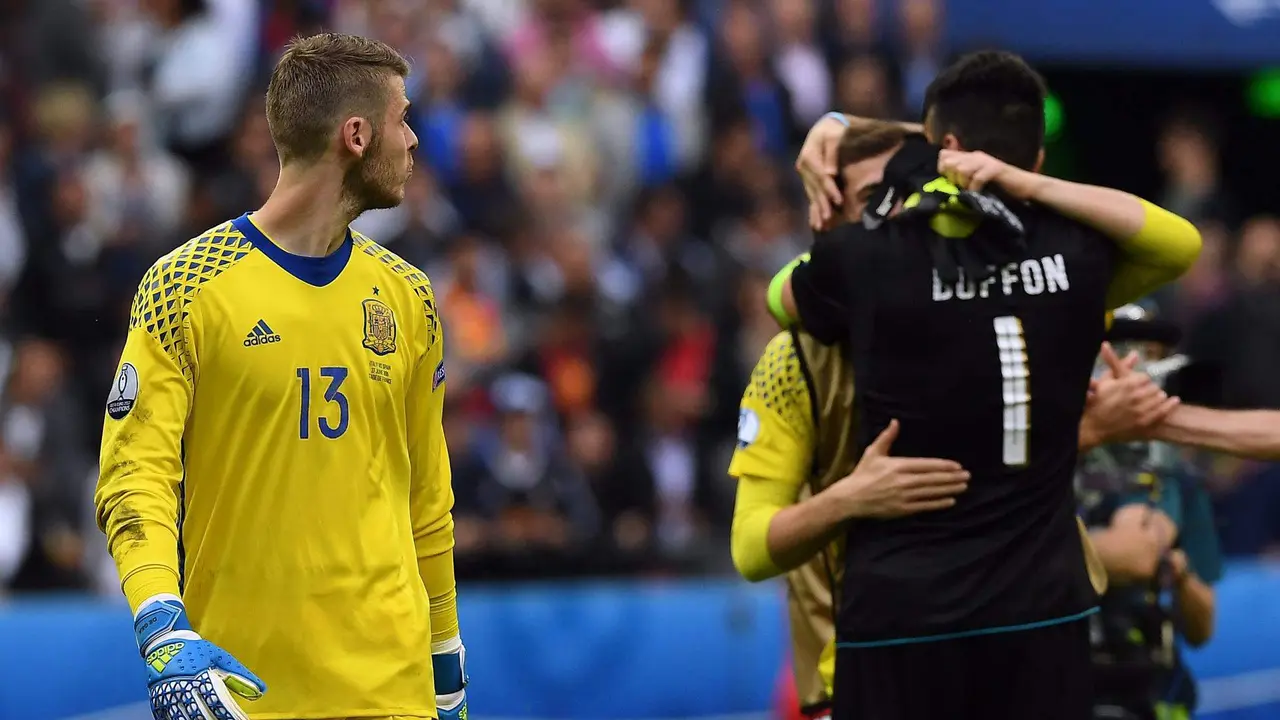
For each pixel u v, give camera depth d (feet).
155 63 110.63
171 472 35.60
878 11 131.95
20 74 107.96
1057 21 133.08
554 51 120.88
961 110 41.11
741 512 41.78
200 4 111.75
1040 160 41.96
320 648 36.50
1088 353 39.14
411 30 115.24
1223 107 151.94
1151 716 46.57
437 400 39.55
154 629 33.68
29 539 93.86
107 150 105.40
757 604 80.18
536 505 99.45
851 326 39.04
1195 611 49.80
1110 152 150.00
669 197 119.55
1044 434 38.70
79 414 98.37
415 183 108.99
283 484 36.55
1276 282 125.39
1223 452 41.29
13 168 104.47
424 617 38.14
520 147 115.55
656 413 109.91
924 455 38.60
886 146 41.50
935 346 38.37
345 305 37.37
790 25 129.18
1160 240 39.06
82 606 73.41
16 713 70.69
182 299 36.06
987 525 38.52
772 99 127.24
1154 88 149.89
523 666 76.23
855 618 39.19
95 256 103.14
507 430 100.22
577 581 94.58
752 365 114.73
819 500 39.32
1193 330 122.52
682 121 123.65
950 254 38.50
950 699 38.65
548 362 108.17
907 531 38.83
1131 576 45.78
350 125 36.94
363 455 37.27
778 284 41.01
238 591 36.50
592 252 114.42
